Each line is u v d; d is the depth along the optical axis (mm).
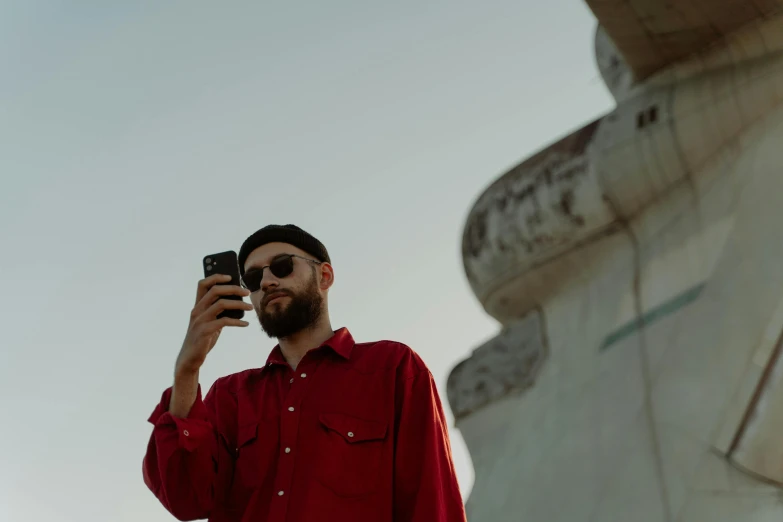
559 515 13734
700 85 14766
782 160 13781
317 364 6211
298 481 5770
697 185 14852
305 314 6309
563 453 14414
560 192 16141
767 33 14000
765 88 14047
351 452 5855
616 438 13773
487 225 17328
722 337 13164
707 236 14297
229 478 6066
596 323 15539
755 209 13758
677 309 14172
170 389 6094
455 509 5781
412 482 5816
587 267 16266
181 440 5746
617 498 13109
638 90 15750
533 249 16688
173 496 5891
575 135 16531
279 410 6117
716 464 12336
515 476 15141
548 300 17000
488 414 17062
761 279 13125
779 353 12320
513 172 17266
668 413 13242
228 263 6195
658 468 12898
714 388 12898
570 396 15164
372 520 5695
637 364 14250
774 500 11734
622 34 14547
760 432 11977
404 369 6145
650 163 15062
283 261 6336
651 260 15078
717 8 13805
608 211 15680
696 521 12008
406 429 5957
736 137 14492
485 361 17406
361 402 6027
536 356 16750
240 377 6414
